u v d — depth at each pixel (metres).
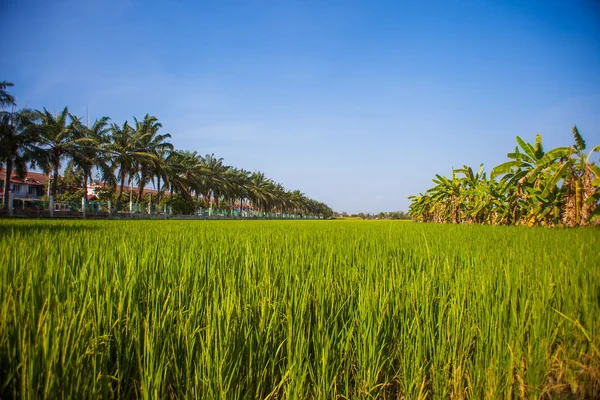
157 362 1.67
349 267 3.12
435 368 1.87
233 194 70.25
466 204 19.97
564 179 10.55
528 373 1.83
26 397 1.43
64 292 2.09
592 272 2.71
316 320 2.09
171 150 44.00
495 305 2.20
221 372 1.59
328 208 182.62
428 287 2.42
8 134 25.83
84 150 31.80
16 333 1.64
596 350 1.93
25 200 46.12
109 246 3.76
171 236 5.66
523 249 4.19
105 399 1.55
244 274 2.69
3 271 2.26
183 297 2.21
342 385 1.88
